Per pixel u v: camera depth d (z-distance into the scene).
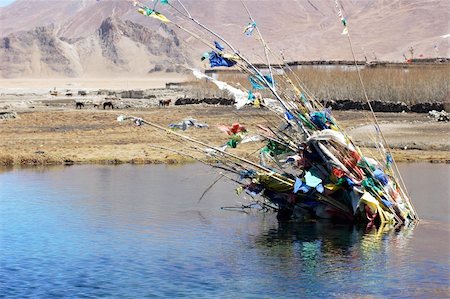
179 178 33.66
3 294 17.50
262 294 17.50
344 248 21.36
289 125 24.31
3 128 58.66
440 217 25.47
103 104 86.38
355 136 48.06
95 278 18.64
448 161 39.56
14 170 36.59
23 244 21.77
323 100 77.88
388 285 18.09
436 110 71.25
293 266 19.61
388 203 24.33
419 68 80.75
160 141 48.06
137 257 20.44
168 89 135.38
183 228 23.78
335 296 17.36
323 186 24.11
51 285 18.16
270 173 25.08
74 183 32.31
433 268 19.39
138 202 27.92
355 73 82.12
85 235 22.78
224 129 24.94
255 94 24.25
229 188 31.12
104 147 44.50
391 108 73.38
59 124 62.41
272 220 25.08
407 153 41.88
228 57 24.03
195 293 17.58
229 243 21.88
